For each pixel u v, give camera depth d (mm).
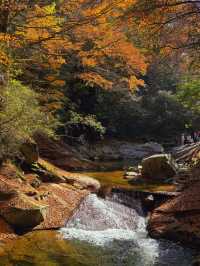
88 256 7902
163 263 7754
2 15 11352
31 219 9133
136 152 24203
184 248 8656
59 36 12922
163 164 14359
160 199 11648
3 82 11078
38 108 12492
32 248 8039
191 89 18031
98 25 13297
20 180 10695
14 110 10562
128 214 11211
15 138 10883
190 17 11664
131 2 11188
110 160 21703
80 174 14922
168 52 12875
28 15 12656
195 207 9664
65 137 22000
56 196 10930
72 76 18141
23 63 13836
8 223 8922
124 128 29656
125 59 14469
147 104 31188
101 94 26016
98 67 16422
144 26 11594
